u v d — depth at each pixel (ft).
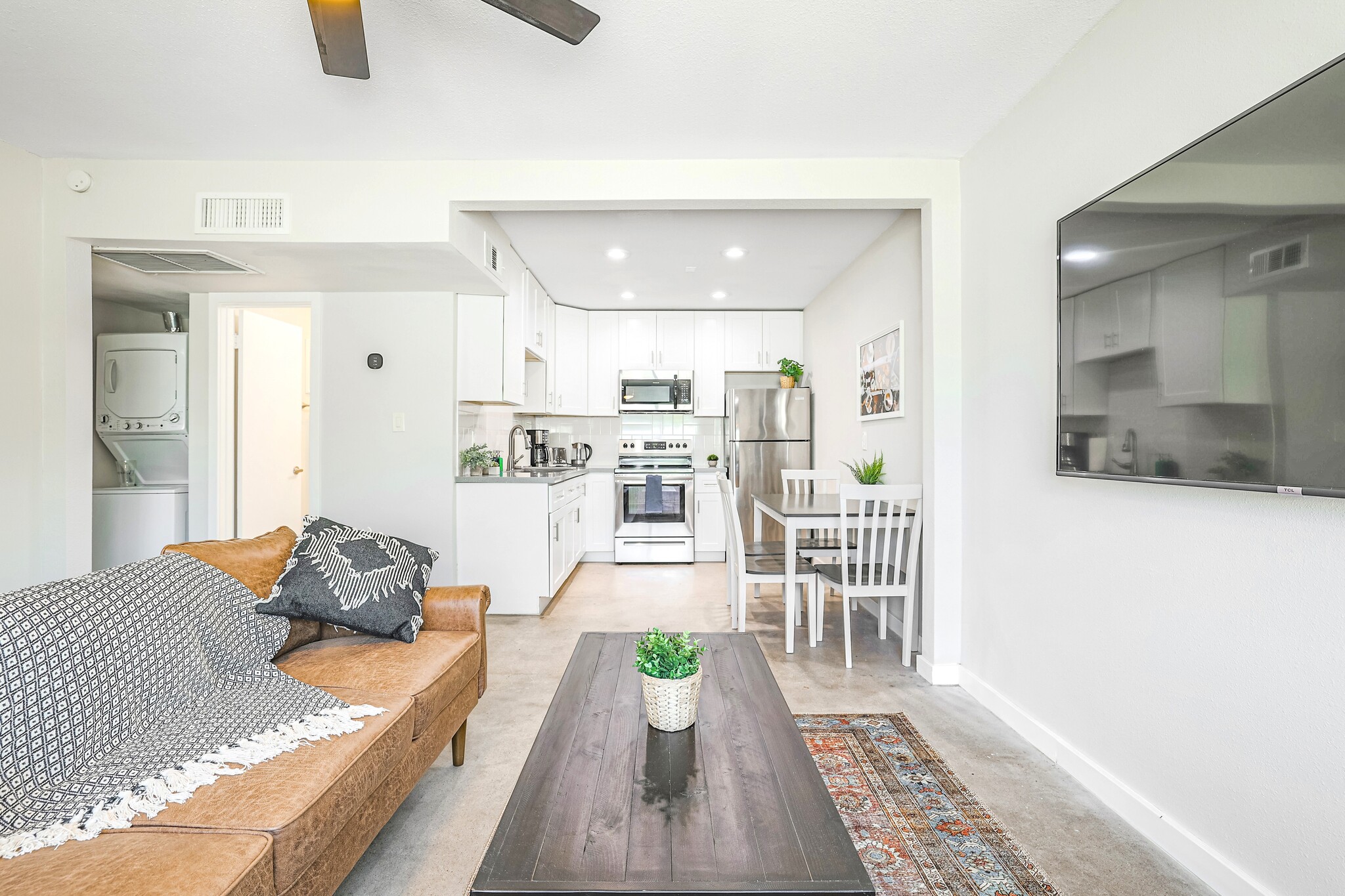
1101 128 6.44
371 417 13.08
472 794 6.64
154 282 12.30
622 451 21.24
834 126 8.45
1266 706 4.71
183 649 5.27
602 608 14.08
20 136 8.66
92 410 9.91
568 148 9.07
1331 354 3.86
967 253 9.28
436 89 7.45
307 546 7.15
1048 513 7.36
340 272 11.46
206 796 4.01
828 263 14.80
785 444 18.63
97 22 6.19
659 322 20.01
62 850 3.51
